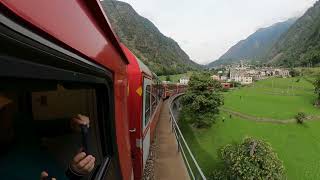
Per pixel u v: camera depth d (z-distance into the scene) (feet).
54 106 6.11
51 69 4.65
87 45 6.70
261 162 100.48
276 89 411.54
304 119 233.35
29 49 3.80
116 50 11.21
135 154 25.22
